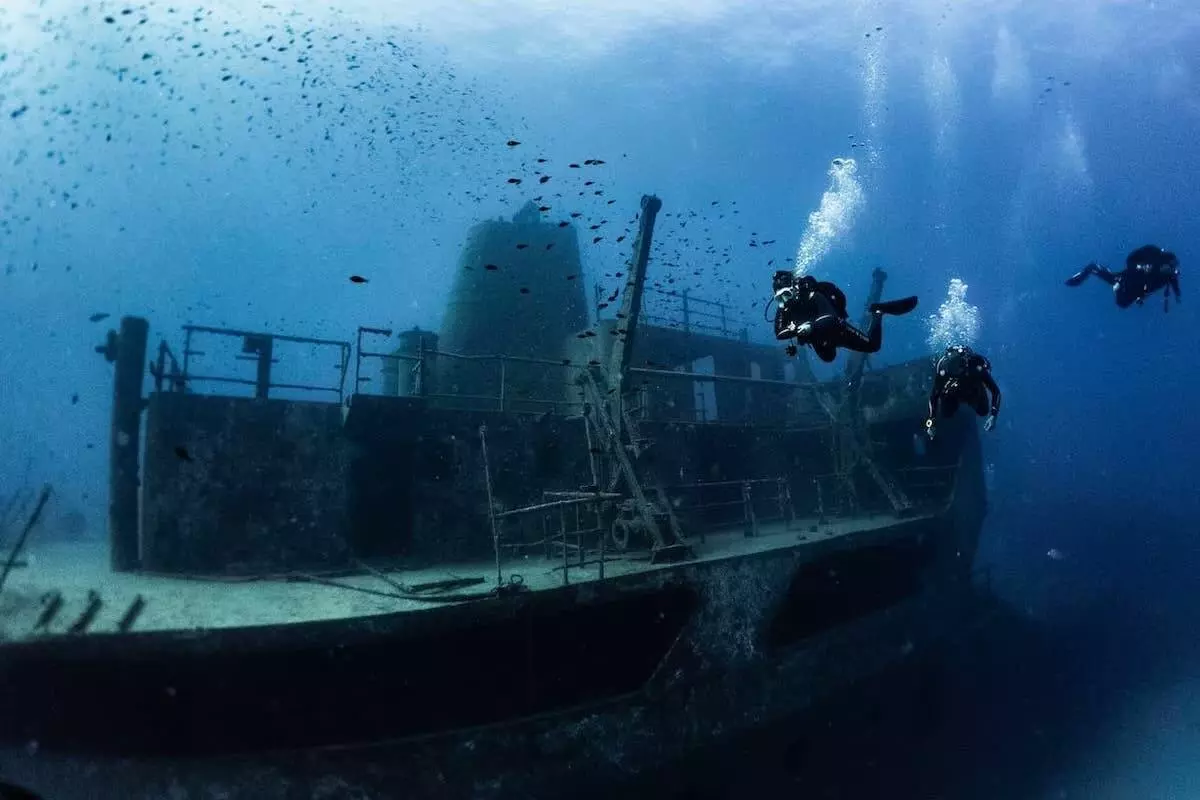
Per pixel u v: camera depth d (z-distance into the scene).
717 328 18.25
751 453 15.19
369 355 10.82
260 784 6.53
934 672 12.55
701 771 8.17
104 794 6.44
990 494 45.66
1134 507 39.25
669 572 8.45
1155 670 15.09
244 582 8.46
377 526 10.29
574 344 16.75
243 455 9.58
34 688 6.31
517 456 11.45
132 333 9.72
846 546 10.70
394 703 7.06
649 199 11.05
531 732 7.43
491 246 17.36
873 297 15.90
